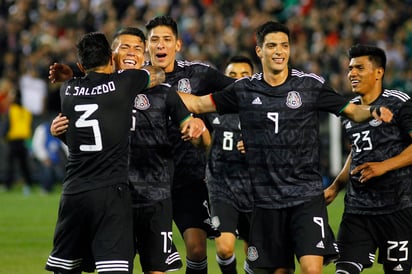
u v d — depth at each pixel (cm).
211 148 2727
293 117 2245
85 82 2197
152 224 2319
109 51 2227
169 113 2317
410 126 2342
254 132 2270
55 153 6041
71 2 7712
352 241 2400
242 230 2727
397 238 2381
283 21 7506
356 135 2409
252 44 6694
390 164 2316
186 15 7375
